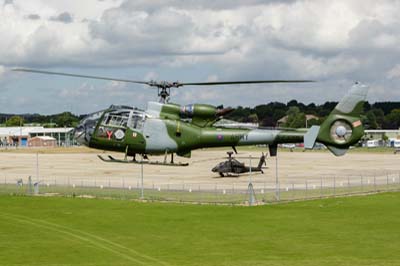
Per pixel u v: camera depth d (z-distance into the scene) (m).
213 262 51.69
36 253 55.41
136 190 93.94
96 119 48.97
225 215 72.19
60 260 52.75
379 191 90.31
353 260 51.97
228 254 54.44
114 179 113.81
